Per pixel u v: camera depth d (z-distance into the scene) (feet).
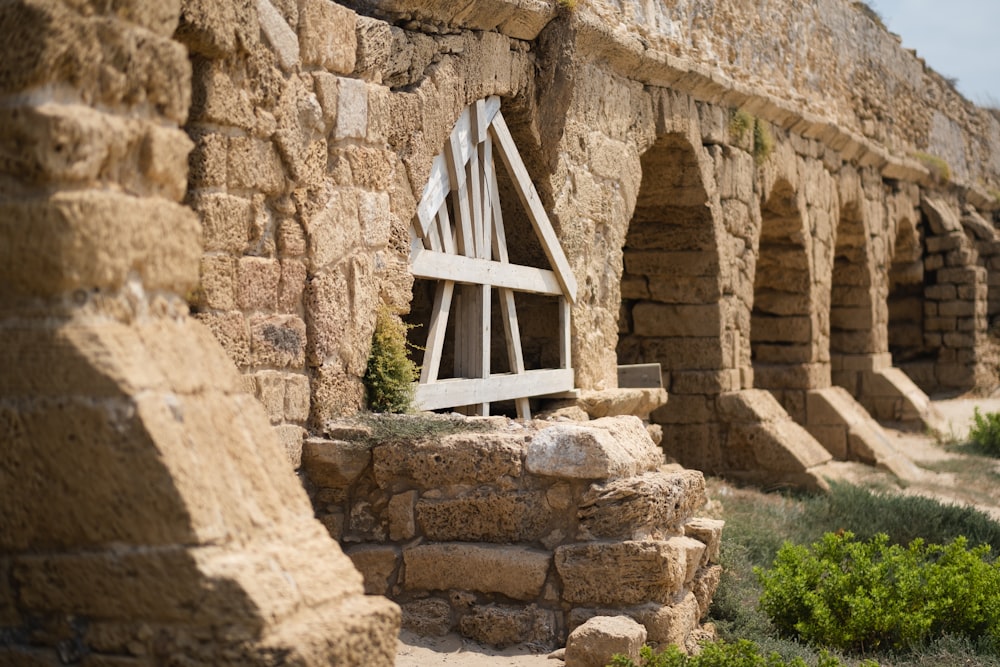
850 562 25.41
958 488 45.68
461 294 26.45
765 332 50.60
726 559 25.20
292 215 18.56
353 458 18.89
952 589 23.43
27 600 10.71
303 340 18.85
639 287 41.91
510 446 18.79
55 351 10.42
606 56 32.12
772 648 21.30
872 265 60.85
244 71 17.17
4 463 10.59
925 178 70.49
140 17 11.34
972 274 74.02
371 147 20.79
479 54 25.08
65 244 10.34
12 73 10.41
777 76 46.85
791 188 47.96
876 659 21.88
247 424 12.10
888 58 65.05
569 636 17.47
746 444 41.27
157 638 10.36
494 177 26.99
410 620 18.78
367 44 20.54
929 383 75.25
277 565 10.91
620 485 18.28
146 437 10.32
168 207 11.60
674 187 39.45
